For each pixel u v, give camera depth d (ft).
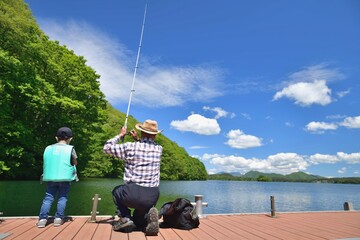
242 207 58.54
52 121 81.61
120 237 11.33
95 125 89.56
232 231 13.71
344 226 15.78
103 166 142.41
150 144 13.02
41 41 68.18
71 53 86.74
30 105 65.05
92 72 89.15
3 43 55.77
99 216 16.38
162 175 233.55
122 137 13.84
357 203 86.63
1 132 59.41
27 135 66.28
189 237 11.86
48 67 73.61
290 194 124.88
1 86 53.01
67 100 74.02
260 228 14.78
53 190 13.52
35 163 78.38
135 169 12.39
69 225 13.60
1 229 12.10
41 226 12.74
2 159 62.08
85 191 60.08
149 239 11.19
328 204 77.05
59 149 13.75
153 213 11.69
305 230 14.40
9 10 55.26
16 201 38.63
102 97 92.27
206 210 52.34
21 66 55.88
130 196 11.92
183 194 82.53
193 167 325.21
